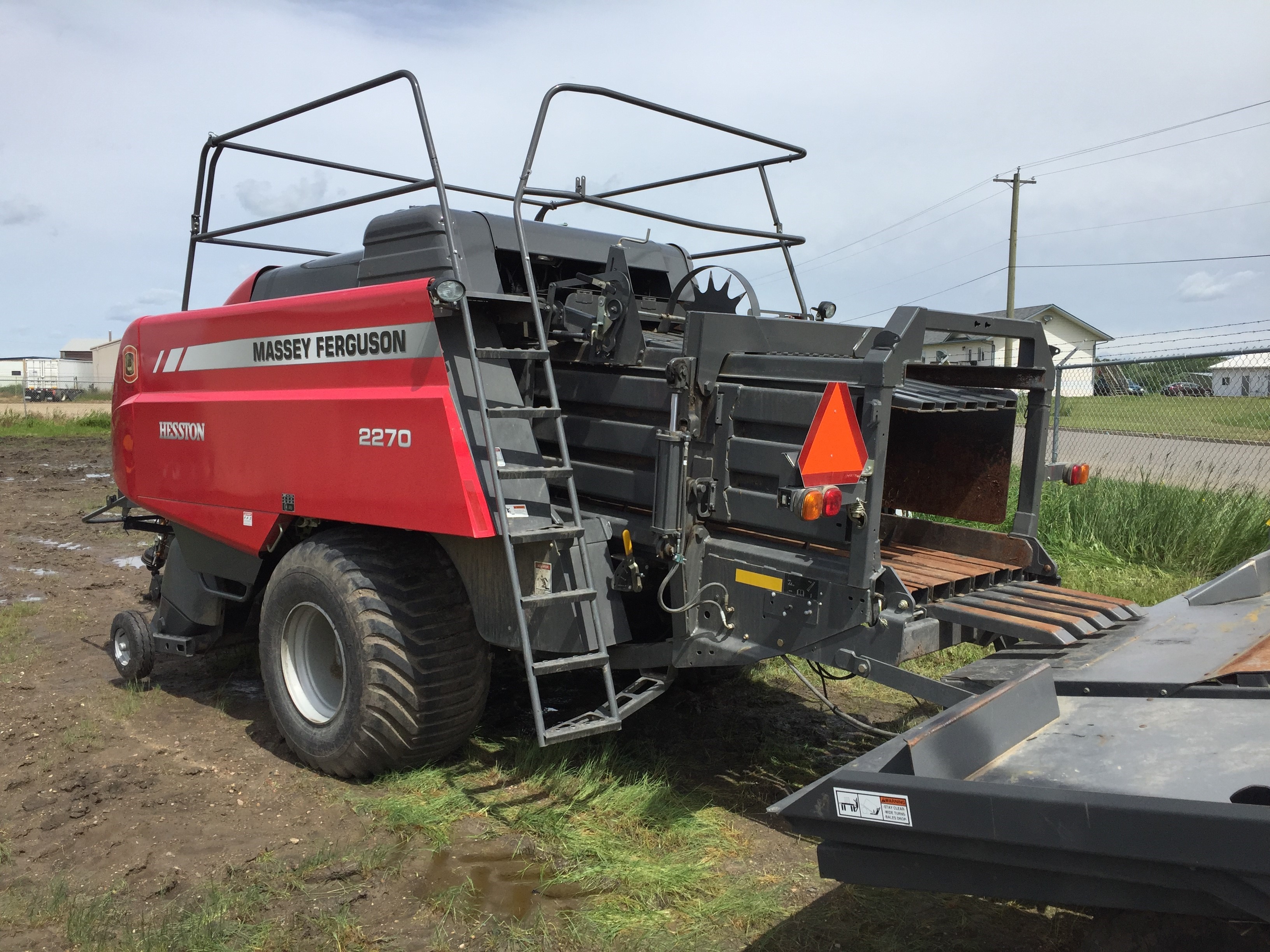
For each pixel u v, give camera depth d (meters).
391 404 3.79
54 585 8.05
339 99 4.10
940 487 4.23
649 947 2.83
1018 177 33.91
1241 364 10.34
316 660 4.31
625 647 3.84
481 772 4.10
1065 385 13.07
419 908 3.06
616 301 3.80
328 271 4.74
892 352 3.04
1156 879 1.73
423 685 3.83
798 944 2.86
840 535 3.17
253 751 4.45
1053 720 2.48
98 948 2.79
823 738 4.62
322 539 4.13
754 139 4.49
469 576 3.86
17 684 5.39
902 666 5.56
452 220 3.99
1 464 17.81
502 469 3.48
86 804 3.82
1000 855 1.91
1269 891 1.60
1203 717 2.35
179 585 5.26
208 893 3.12
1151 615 3.36
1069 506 8.34
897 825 2.00
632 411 3.82
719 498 3.49
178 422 5.05
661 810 3.68
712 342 3.45
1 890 3.17
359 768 3.98
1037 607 3.42
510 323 4.10
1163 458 10.27
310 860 3.31
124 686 5.41
